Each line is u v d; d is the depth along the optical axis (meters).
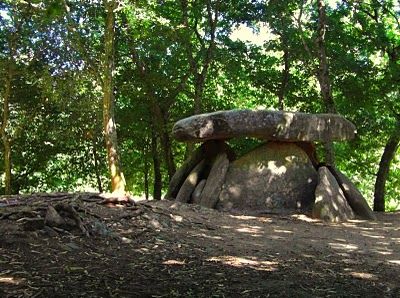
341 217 11.45
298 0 18.06
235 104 22.70
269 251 6.84
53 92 17.08
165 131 19.52
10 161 19.19
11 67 17.27
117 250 5.99
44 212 6.52
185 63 19.66
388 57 19.55
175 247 6.51
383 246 8.03
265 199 11.98
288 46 18.48
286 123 12.16
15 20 16.86
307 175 12.42
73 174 22.42
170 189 13.33
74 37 16.39
